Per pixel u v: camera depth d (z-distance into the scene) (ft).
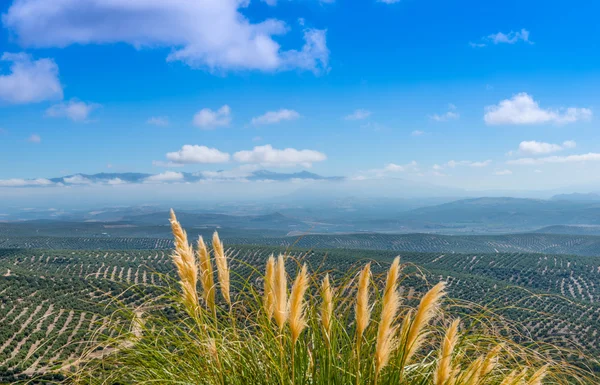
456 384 9.79
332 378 11.20
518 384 9.93
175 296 11.31
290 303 10.14
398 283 10.03
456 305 11.10
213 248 11.70
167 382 11.18
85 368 10.93
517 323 11.19
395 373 10.52
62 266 489.67
